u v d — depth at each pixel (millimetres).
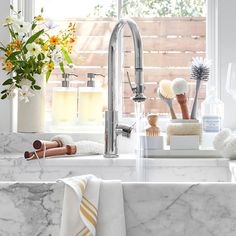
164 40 1835
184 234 902
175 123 1529
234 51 1721
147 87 1831
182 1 1835
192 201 903
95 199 895
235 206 898
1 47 1622
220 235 898
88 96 1695
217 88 1736
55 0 1854
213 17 1810
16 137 1621
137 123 1450
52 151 1415
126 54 1837
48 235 904
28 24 1602
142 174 1407
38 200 907
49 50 1626
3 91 1588
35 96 1641
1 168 1399
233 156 1401
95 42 1844
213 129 1606
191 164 1419
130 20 1421
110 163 1412
